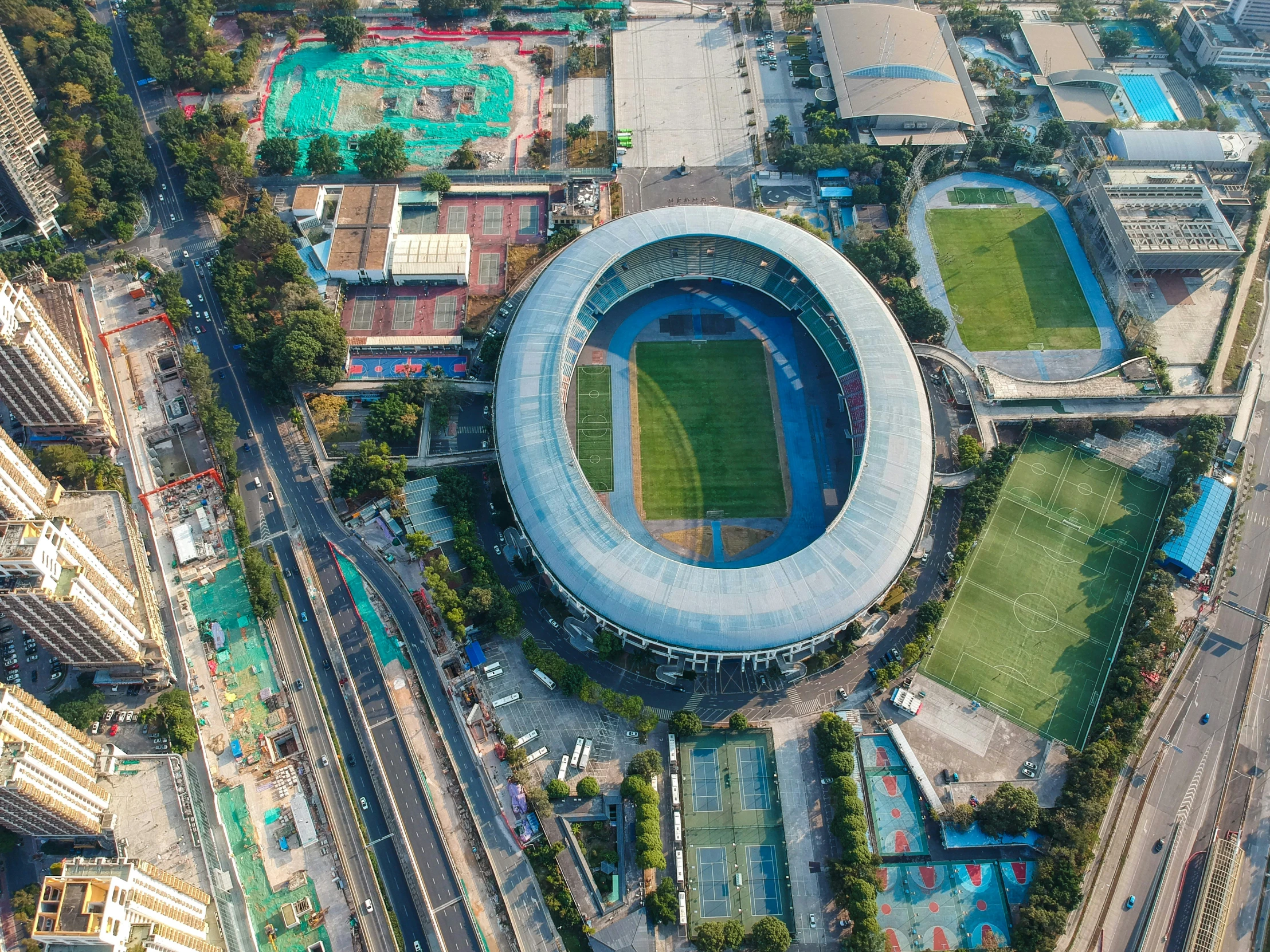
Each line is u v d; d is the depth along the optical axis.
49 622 176.00
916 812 189.38
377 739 198.62
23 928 171.88
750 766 195.00
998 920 177.62
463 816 190.25
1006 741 198.50
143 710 196.88
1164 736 199.50
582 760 194.50
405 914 180.38
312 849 185.00
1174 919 179.25
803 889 181.75
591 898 179.38
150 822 179.50
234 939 170.88
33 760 156.88
